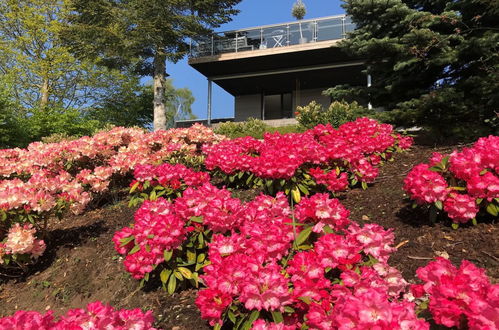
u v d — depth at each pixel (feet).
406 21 23.59
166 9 49.52
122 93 70.44
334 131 18.43
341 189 13.02
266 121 54.34
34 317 5.34
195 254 9.25
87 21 51.01
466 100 22.43
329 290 6.64
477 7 22.74
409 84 25.93
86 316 5.57
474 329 4.42
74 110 46.29
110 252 12.45
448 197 9.80
